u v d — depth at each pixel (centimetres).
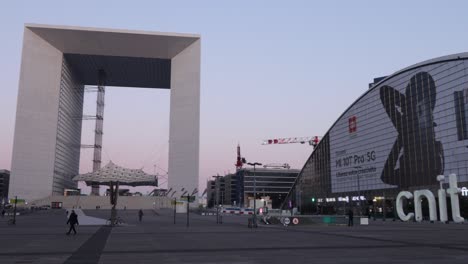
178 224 5025
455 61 7744
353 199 10731
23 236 2930
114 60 16025
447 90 7875
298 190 14012
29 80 14462
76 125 17675
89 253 1852
